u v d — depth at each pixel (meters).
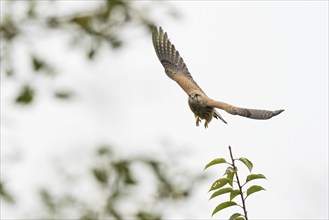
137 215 6.47
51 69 6.99
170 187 6.43
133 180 6.40
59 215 6.45
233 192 10.34
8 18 7.09
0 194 6.54
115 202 6.46
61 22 7.28
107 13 7.35
